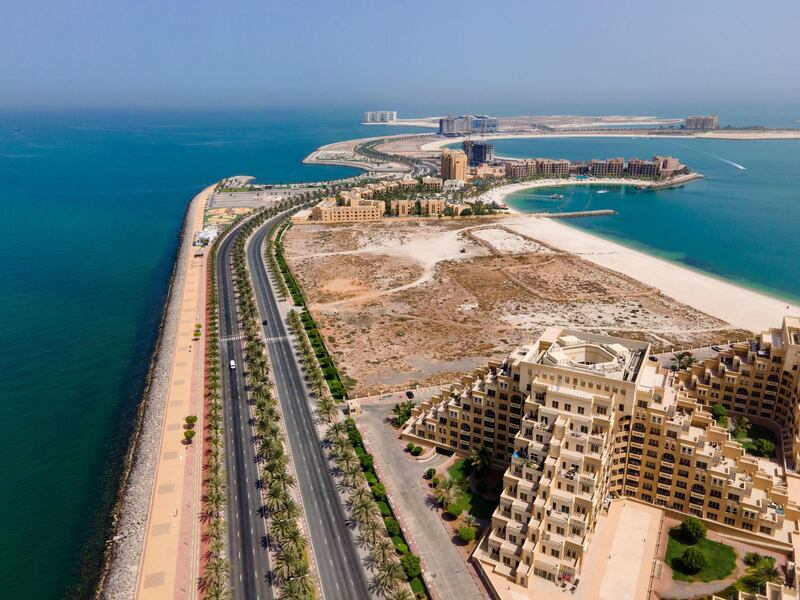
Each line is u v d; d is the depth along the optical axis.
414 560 145.62
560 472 147.12
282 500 162.62
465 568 147.38
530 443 152.75
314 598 135.88
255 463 191.38
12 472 192.00
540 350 177.00
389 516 165.25
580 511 143.88
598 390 157.12
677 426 154.50
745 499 152.50
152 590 141.38
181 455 195.38
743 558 147.25
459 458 193.00
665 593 136.62
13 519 170.75
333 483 180.88
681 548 151.62
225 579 140.50
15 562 155.25
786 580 136.75
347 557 151.62
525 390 168.50
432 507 169.75
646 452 161.25
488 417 183.38
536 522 142.88
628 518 161.38
